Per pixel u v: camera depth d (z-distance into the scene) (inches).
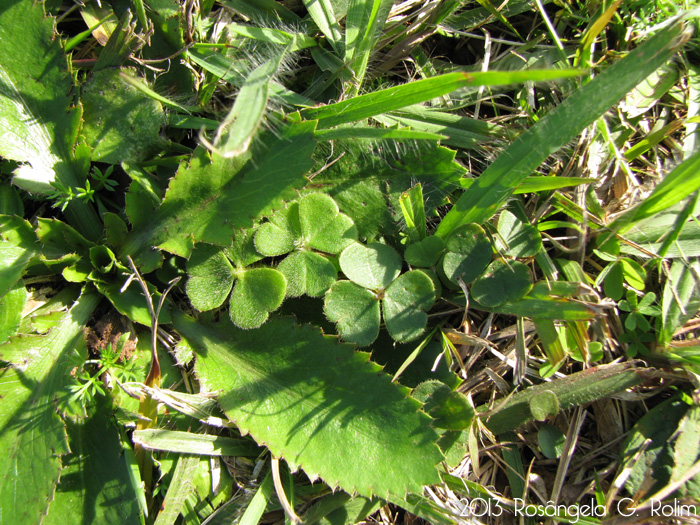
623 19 6.6
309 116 5.6
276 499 5.9
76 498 5.5
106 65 5.8
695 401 5.9
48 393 5.4
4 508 5.2
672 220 6.1
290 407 5.5
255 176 5.3
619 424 6.2
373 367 5.4
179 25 5.9
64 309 5.8
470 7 6.9
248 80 4.7
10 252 5.5
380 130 5.1
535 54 6.7
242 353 5.7
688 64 6.5
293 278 5.5
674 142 6.6
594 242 6.3
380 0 5.8
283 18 6.5
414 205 5.8
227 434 6.0
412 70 6.9
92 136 5.8
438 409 5.6
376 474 5.2
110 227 5.7
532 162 5.3
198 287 5.5
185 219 5.4
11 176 5.8
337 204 5.9
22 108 5.6
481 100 6.5
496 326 6.4
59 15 6.3
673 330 5.9
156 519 5.6
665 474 5.8
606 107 4.9
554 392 5.9
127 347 5.8
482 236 5.6
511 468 6.1
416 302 5.5
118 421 5.7
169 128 6.2
